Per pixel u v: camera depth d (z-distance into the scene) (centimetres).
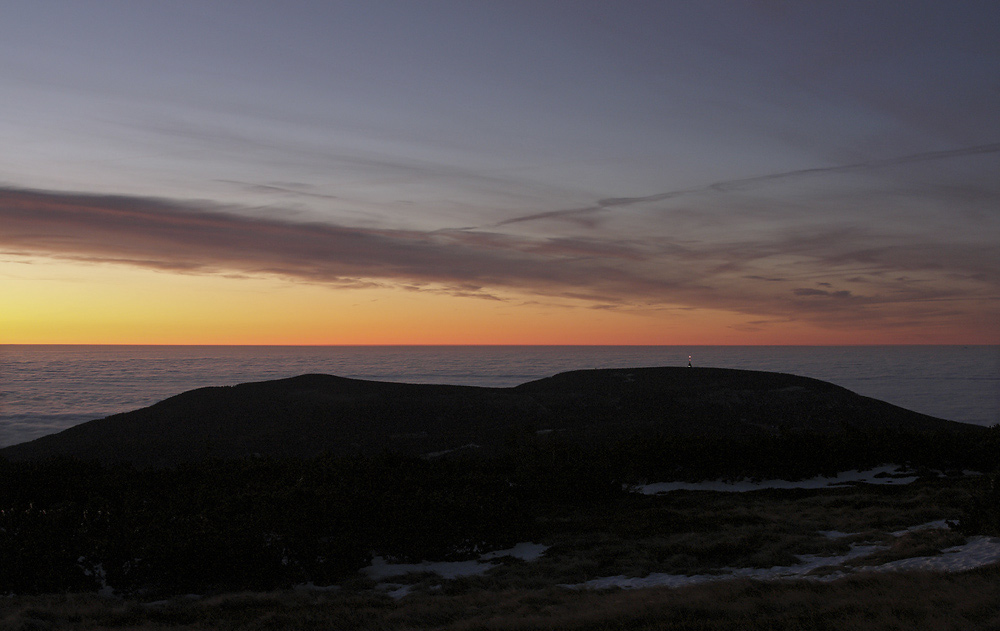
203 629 1161
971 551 1391
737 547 1725
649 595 1241
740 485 3056
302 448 4178
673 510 2408
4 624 1151
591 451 3362
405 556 1850
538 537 2022
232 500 1958
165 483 2405
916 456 3203
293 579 1584
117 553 1511
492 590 1475
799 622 958
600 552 1786
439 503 1967
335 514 1864
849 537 1811
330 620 1212
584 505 2616
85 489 2275
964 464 3103
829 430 4838
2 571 1461
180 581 1510
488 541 1920
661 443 3419
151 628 1151
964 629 852
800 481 3091
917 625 890
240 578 1543
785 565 1556
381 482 2358
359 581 1589
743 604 1100
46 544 1545
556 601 1293
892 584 1155
